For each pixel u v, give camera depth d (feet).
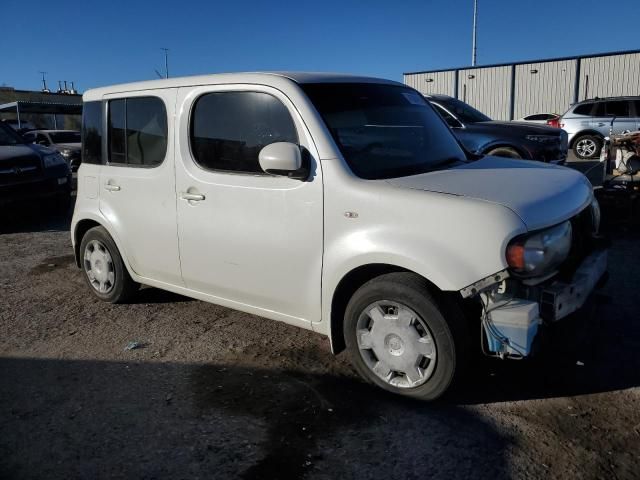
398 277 10.49
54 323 15.92
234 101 12.71
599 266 11.53
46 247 25.35
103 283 17.06
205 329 15.03
